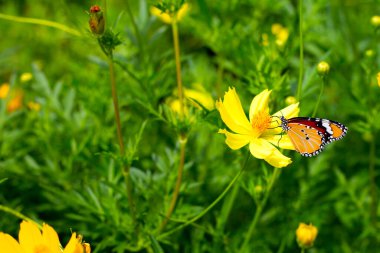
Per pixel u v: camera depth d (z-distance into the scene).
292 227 1.31
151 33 1.52
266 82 1.19
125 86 1.31
